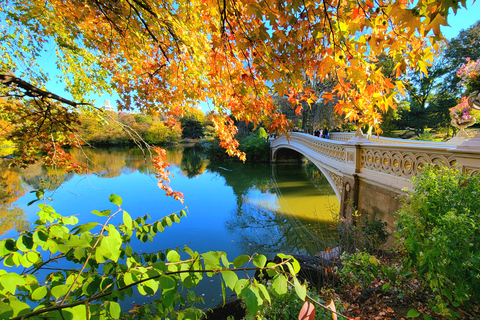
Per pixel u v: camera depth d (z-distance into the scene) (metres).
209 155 29.11
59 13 2.78
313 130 21.06
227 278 0.79
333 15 1.29
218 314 3.20
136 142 3.01
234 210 9.82
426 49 1.13
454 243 1.62
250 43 1.45
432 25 0.93
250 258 0.88
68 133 3.34
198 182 16.27
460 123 4.51
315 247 6.15
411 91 21.59
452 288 1.95
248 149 27.38
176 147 46.44
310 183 15.28
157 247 6.28
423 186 2.06
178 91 2.85
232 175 19.34
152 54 3.01
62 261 4.02
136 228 1.53
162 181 2.97
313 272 3.08
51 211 1.10
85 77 3.71
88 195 11.42
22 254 0.97
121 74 3.09
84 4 2.34
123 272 1.02
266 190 13.75
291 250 6.29
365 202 5.48
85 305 0.78
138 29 2.69
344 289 2.66
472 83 3.02
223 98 2.65
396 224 2.23
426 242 1.79
